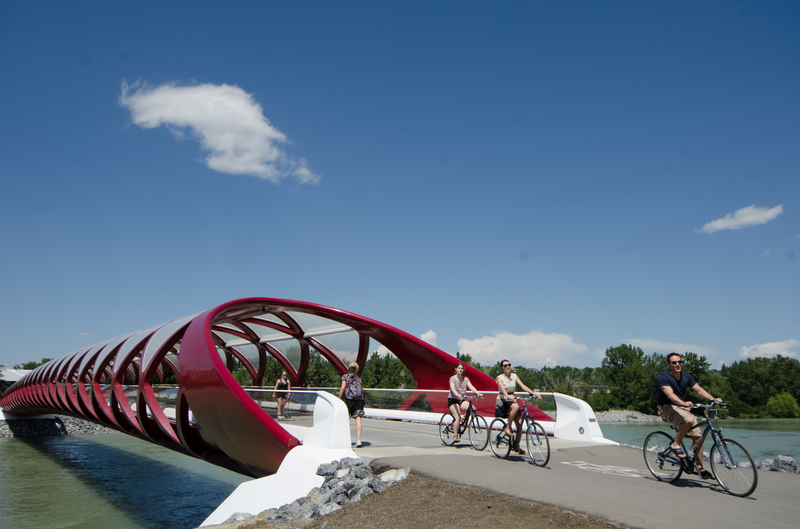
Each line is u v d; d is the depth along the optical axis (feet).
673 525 15.84
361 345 71.31
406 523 18.61
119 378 54.03
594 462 28.19
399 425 55.47
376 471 25.07
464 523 17.70
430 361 63.05
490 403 45.98
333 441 27.14
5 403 140.67
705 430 21.16
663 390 22.20
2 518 48.98
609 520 16.33
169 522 47.70
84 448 109.81
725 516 16.92
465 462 26.27
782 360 278.87
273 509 25.26
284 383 65.67
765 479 24.48
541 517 17.34
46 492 62.39
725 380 278.87
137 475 74.95
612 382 279.69
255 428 31.37
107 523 47.06
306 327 73.46
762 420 216.33
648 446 23.82
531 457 26.99
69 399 75.92
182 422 41.34
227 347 98.37
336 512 21.12
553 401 41.16
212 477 73.31
